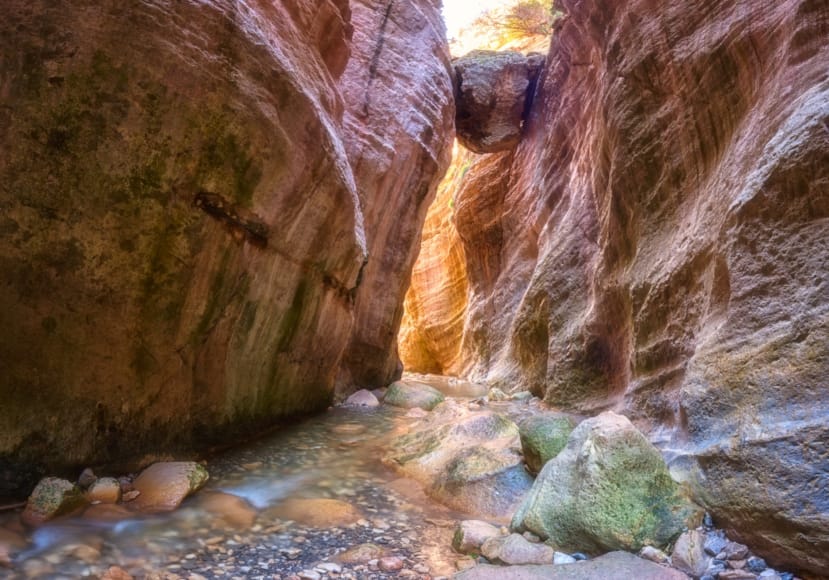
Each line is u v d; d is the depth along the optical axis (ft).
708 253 17.67
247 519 13.56
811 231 12.18
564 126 41.14
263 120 16.57
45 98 13.09
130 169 14.47
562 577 10.06
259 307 20.07
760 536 10.48
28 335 13.62
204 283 17.01
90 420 14.87
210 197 16.35
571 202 36.91
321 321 24.93
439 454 18.01
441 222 70.18
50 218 13.61
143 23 13.76
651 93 23.47
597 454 12.46
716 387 13.24
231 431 20.35
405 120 37.09
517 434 19.25
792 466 10.36
